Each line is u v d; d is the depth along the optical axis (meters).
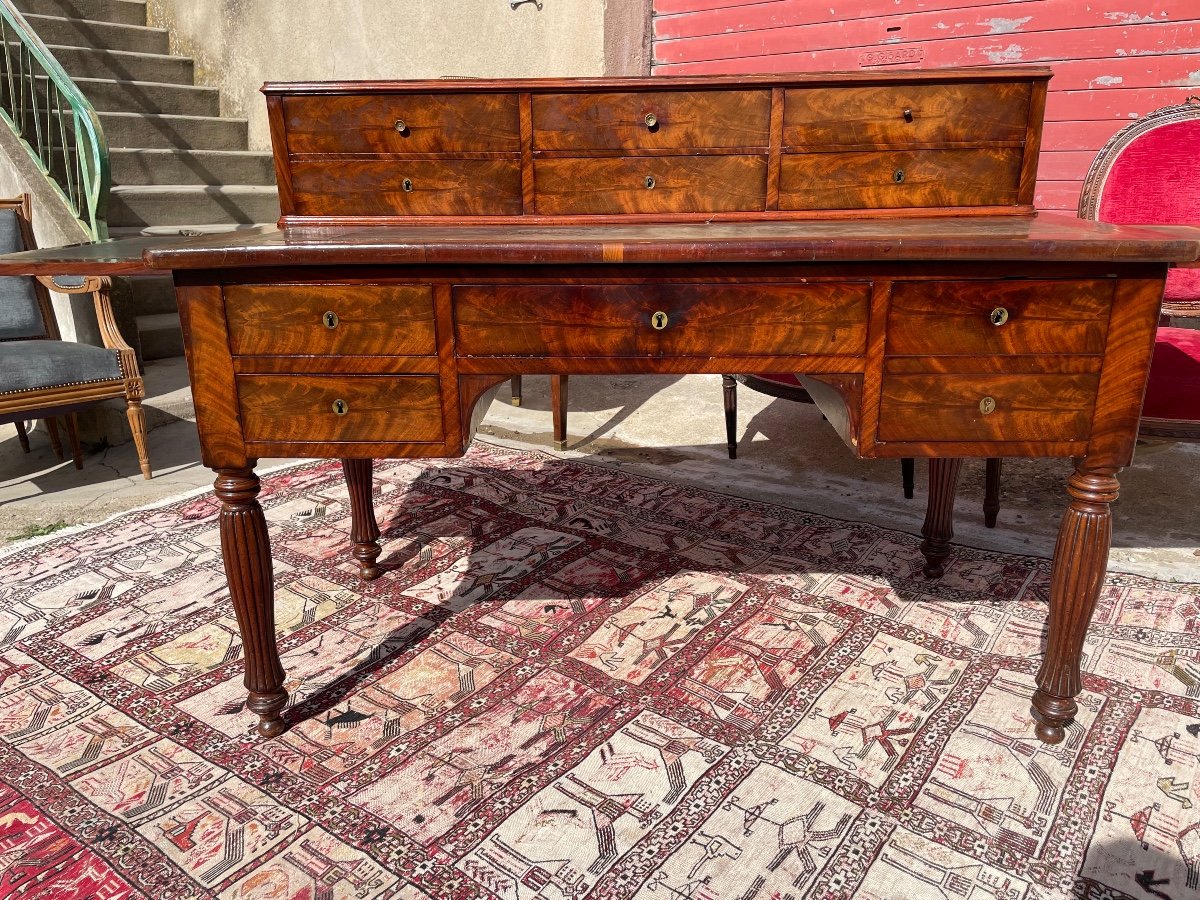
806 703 1.89
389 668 2.07
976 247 1.38
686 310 1.53
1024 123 2.11
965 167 2.15
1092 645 2.09
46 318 3.61
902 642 2.13
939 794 1.61
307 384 1.61
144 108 6.33
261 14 6.38
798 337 1.54
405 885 1.42
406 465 3.48
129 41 6.82
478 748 1.77
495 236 1.65
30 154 4.45
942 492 2.35
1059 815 1.55
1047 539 2.70
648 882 1.42
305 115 2.21
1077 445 1.57
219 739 1.82
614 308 1.54
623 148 2.20
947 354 1.53
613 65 4.73
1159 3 3.62
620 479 3.28
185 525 2.91
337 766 1.72
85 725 1.87
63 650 2.16
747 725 1.82
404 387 1.61
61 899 1.41
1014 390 1.54
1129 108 3.79
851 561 2.57
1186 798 1.59
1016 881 1.41
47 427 3.74
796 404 4.28
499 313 1.55
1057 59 3.89
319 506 3.09
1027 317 1.50
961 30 4.07
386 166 2.23
